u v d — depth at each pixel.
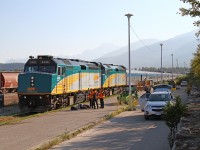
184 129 14.89
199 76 27.61
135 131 16.92
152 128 17.92
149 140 14.25
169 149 12.30
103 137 15.24
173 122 12.87
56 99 30.27
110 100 41.00
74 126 18.56
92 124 19.17
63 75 31.58
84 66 38.72
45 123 20.12
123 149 12.44
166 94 23.47
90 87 41.00
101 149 12.53
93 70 42.44
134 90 46.31
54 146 13.35
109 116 22.91
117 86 55.59
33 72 28.73
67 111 27.77
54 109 29.91
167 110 12.91
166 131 16.75
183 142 12.73
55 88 29.53
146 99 24.86
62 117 23.22
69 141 14.42
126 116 24.17
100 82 45.88
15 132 16.75
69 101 33.78
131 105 28.98
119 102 34.28
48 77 28.50
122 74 59.28
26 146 13.12
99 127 18.66
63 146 13.30
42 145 12.95
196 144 12.34
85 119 21.72
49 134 15.95
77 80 36.03
